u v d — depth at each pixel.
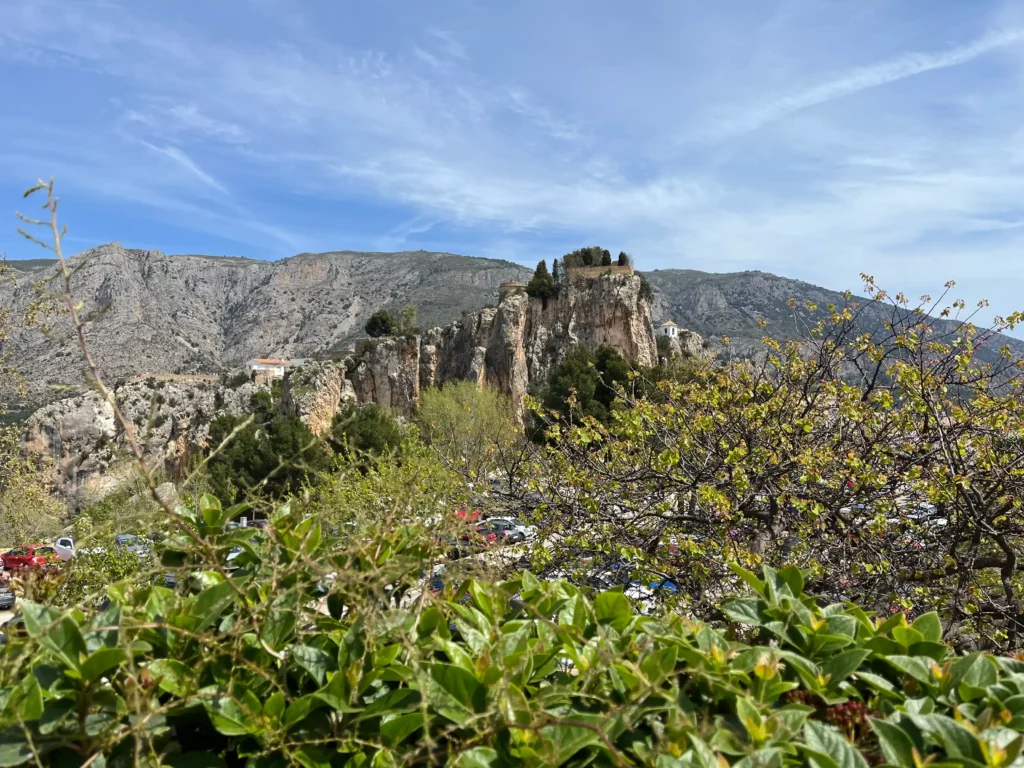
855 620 2.41
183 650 2.07
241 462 29.44
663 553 6.05
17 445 19.39
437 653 2.24
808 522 5.82
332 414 57.91
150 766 1.68
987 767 1.59
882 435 5.99
